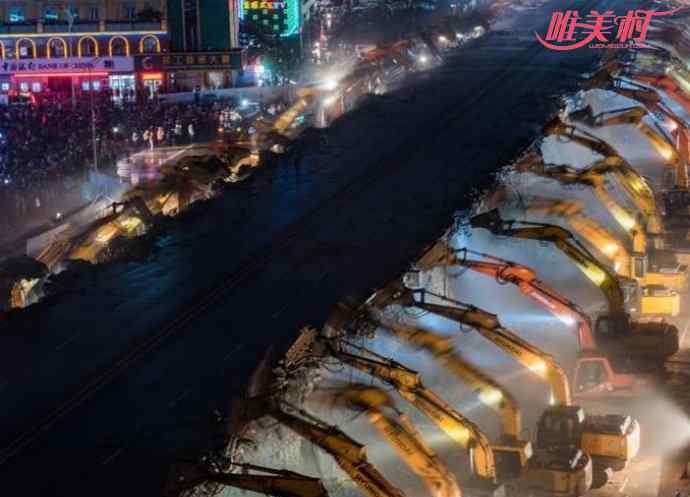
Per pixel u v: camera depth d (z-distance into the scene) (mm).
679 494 51844
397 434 49375
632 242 77250
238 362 58062
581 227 76625
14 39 168000
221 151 103750
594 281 66500
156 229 79938
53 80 168750
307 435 47219
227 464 46250
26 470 48500
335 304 65125
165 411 53156
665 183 95875
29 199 107438
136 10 171375
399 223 79500
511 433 53562
